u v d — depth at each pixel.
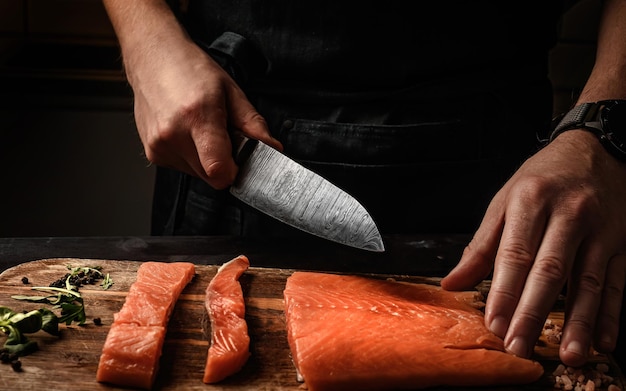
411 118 0.93
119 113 1.36
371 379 0.66
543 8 0.94
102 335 0.71
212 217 0.98
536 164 0.73
